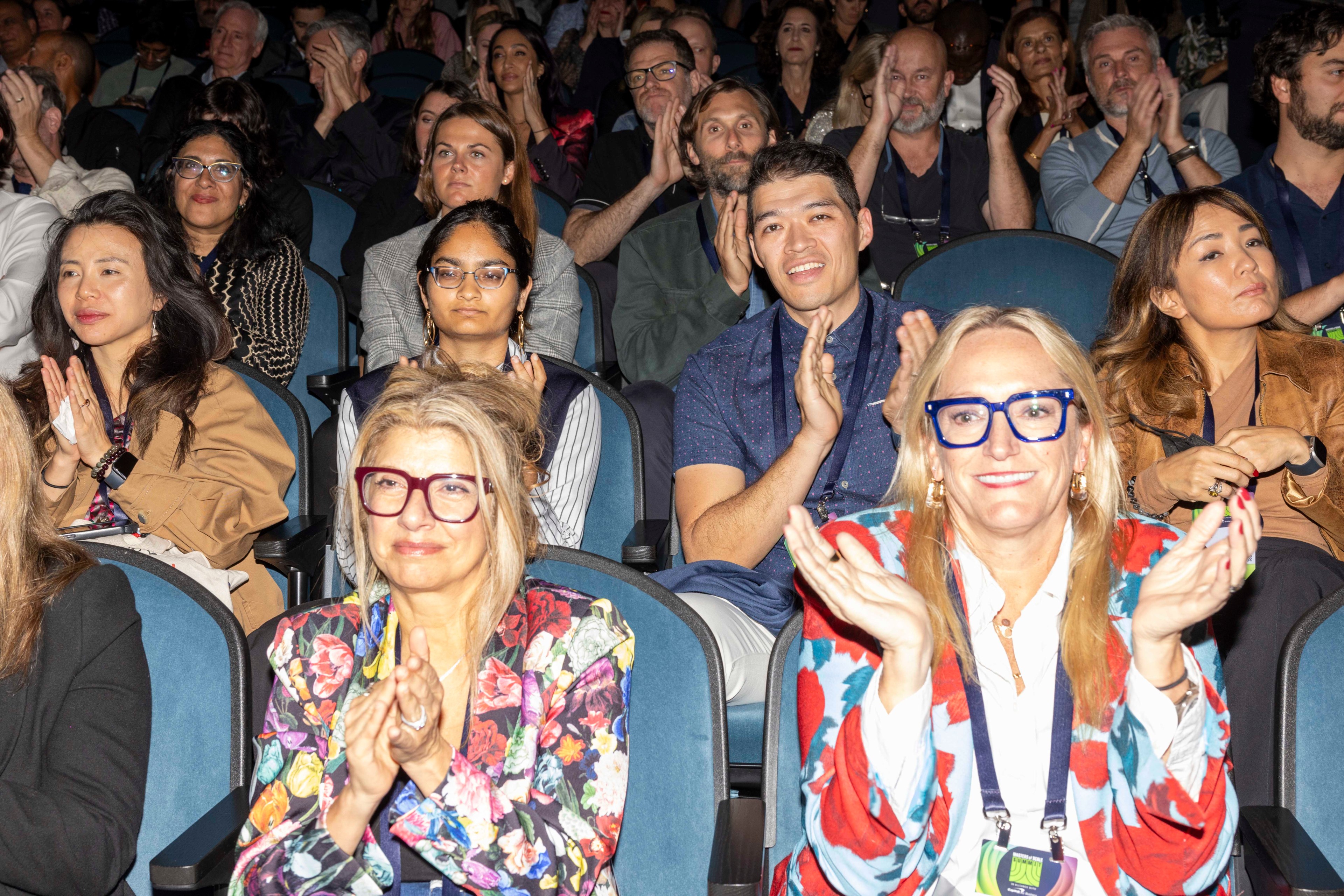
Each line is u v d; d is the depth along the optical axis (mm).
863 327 2482
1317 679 1688
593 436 2537
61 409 2363
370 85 6359
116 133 5484
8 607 1531
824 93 5461
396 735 1346
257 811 1516
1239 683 2145
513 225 2580
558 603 1613
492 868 1388
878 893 1421
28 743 1532
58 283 2473
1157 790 1368
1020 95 4645
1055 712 1498
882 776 1369
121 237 2475
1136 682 1371
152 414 2439
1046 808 1470
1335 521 2248
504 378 1697
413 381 1614
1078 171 4004
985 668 1535
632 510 2631
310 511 2666
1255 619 2141
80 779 1504
